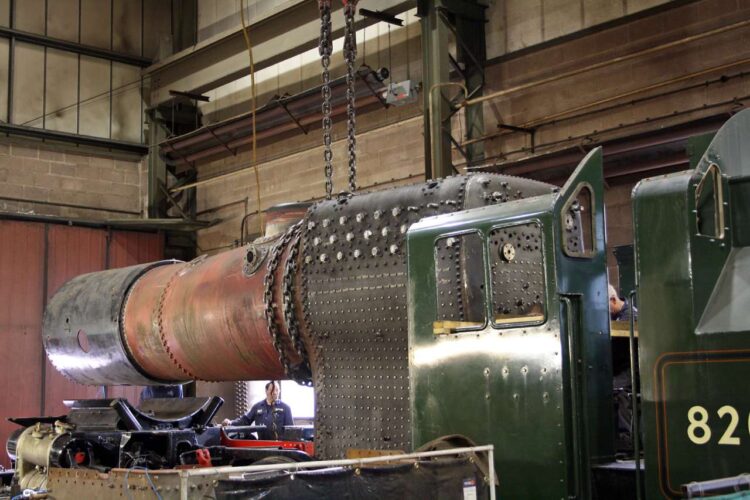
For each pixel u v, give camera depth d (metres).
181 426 7.75
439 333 4.50
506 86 12.30
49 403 15.97
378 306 5.15
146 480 4.47
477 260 4.68
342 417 5.38
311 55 15.67
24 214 16.12
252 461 6.75
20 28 16.69
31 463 7.47
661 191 3.78
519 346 4.20
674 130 9.78
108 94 17.78
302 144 15.91
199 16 18.05
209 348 6.83
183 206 18.36
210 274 6.93
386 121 14.09
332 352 5.50
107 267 17.08
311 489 3.65
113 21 17.91
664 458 3.65
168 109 17.91
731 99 9.79
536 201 4.28
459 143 12.82
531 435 4.10
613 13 11.04
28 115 16.70
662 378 3.69
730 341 3.48
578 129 11.39
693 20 10.17
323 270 5.49
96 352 8.09
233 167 17.48
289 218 6.76
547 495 4.02
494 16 12.56
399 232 5.12
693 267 3.65
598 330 4.33
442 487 3.98
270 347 6.29
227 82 16.06
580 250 4.48
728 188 3.78
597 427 4.22
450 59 12.35
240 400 16.41
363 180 14.42
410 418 4.74
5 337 15.68
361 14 12.70
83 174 17.34
